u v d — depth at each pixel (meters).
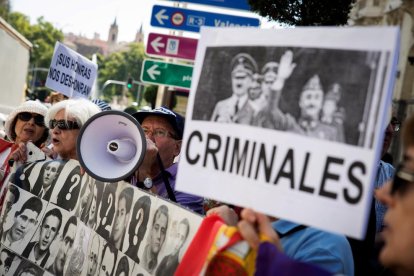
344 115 1.28
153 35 6.71
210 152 1.49
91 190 2.58
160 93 9.39
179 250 1.90
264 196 1.38
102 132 2.33
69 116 2.87
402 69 9.70
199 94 1.53
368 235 2.36
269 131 1.39
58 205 2.78
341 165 1.27
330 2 3.63
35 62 72.38
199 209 2.64
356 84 1.26
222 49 1.50
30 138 3.78
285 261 1.31
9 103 12.66
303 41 1.35
